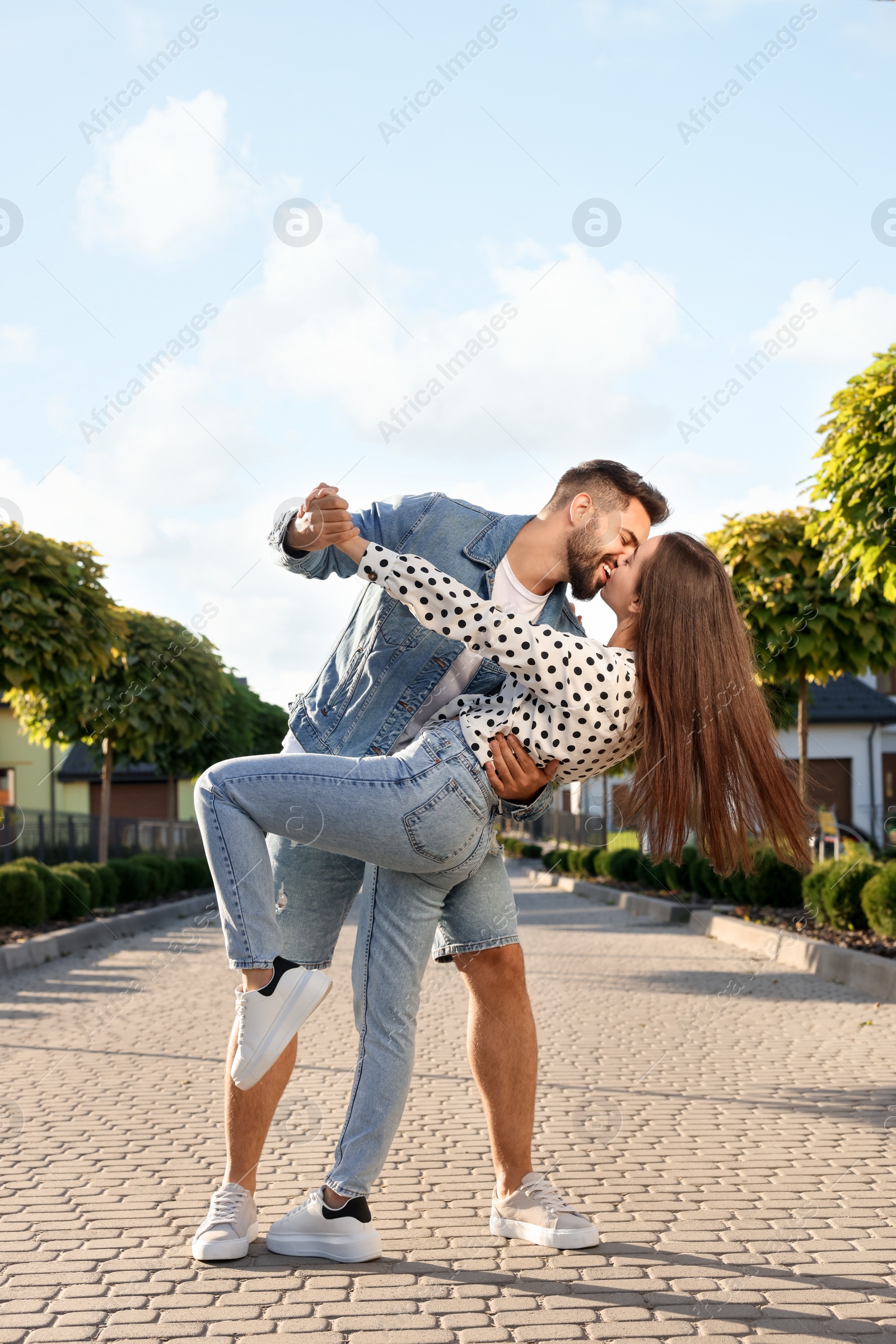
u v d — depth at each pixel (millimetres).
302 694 2967
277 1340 2244
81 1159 3668
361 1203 2713
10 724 31641
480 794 2557
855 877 9359
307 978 2574
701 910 12508
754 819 2668
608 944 10695
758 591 10953
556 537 2824
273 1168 3562
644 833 2662
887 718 29703
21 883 11273
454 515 2826
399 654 2811
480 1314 2371
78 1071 5203
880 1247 2787
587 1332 2283
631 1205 3143
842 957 8078
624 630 2740
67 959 10250
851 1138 3904
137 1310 2389
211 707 15094
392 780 2512
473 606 2525
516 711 2588
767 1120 4172
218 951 11031
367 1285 2539
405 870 2607
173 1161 3639
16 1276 2596
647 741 2623
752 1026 6293
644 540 2865
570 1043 5820
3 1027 6473
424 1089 4809
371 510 2852
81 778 31641
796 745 28859
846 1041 5812
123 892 15281
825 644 10938
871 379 8117
